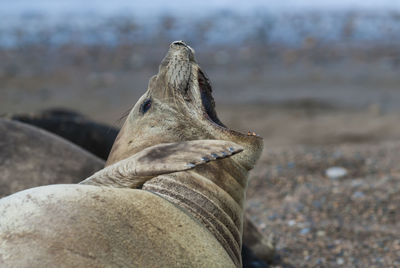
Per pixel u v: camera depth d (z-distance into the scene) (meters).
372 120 43.50
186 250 10.23
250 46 75.69
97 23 104.75
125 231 9.76
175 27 96.00
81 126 23.83
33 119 23.64
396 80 55.53
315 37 81.06
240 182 12.50
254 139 12.47
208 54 71.31
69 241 9.23
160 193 11.45
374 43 75.31
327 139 39.16
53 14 125.19
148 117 12.97
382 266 18.83
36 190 10.08
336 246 20.56
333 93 51.97
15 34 90.31
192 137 12.72
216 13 121.44
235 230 12.03
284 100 50.06
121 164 10.51
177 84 12.98
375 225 22.14
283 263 19.52
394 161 29.92
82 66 65.50
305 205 24.55
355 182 26.89
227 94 52.62
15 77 60.19
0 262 8.91
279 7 131.75
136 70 62.97
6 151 17.56
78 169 18.30
